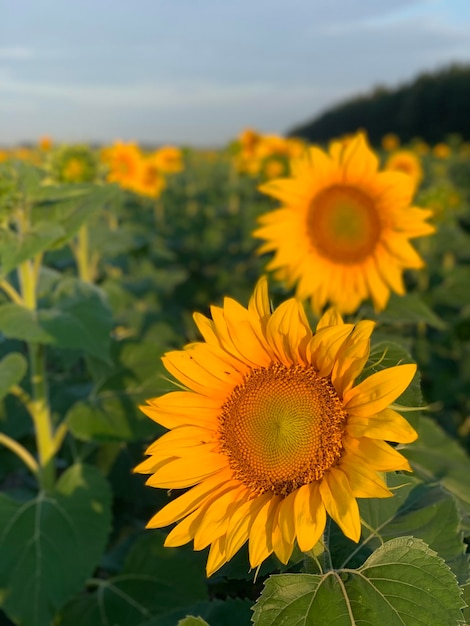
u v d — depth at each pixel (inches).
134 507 37.6
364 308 36.5
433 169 162.7
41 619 28.5
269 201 100.5
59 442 33.5
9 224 33.1
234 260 97.7
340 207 37.8
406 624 14.5
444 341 63.1
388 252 37.9
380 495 14.4
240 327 16.8
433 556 15.1
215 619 20.6
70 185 31.8
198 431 17.2
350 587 15.2
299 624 14.9
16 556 29.4
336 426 15.9
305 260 38.8
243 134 102.0
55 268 55.0
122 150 74.5
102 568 34.6
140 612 29.7
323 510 14.9
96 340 29.5
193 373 17.3
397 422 14.6
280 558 14.8
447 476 24.5
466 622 16.3
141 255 73.9
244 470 16.4
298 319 16.5
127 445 36.6
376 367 17.0
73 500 31.1
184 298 89.1
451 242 73.7
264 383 16.8
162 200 121.3
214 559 15.9
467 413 58.8
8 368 29.6
